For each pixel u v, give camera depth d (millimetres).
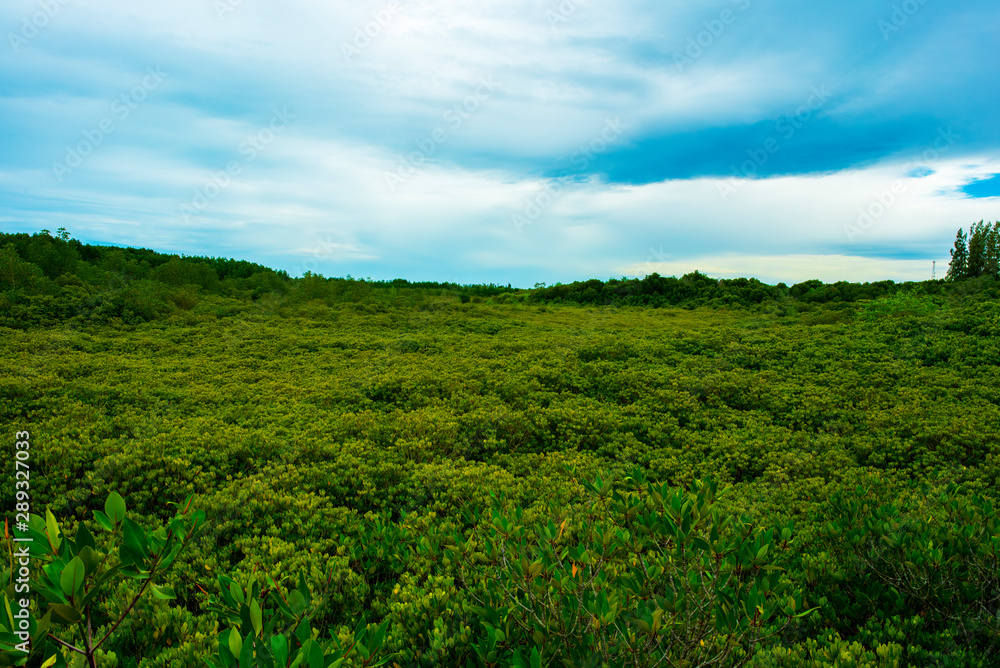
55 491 5598
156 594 1952
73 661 2418
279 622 2979
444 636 3133
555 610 2713
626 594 2996
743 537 3029
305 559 4184
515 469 6855
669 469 6809
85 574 1703
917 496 5062
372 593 3969
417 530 4703
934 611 3398
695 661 2668
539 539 3266
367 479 6086
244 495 5402
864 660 2900
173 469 6094
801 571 4012
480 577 3752
